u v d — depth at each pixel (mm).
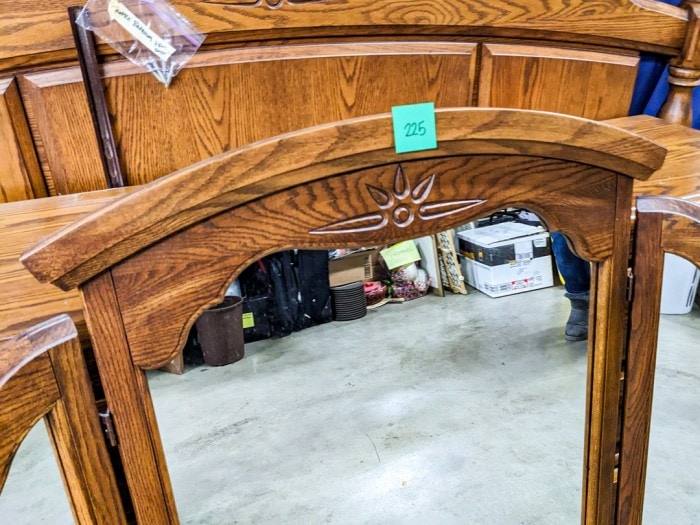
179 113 1249
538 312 2564
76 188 1241
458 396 1988
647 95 1641
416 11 1313
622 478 825
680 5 1495
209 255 544
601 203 671
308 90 1318
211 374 2291
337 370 2234
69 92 1176
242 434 1895
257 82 1277
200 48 1229
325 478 1662
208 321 2271
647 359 772
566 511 1471
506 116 572
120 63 1181
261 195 541
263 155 521
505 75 1435
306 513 1541
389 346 2379
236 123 1295
